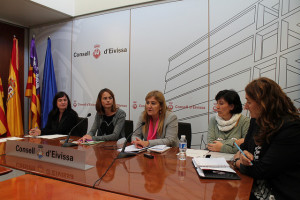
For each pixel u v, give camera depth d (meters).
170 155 1.78
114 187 1.12
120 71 3.86
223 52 3.10
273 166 1.17
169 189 1.09
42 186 1.13
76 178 1.25
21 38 4.59
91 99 4.12
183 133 2.47
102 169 1.42
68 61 4.32
